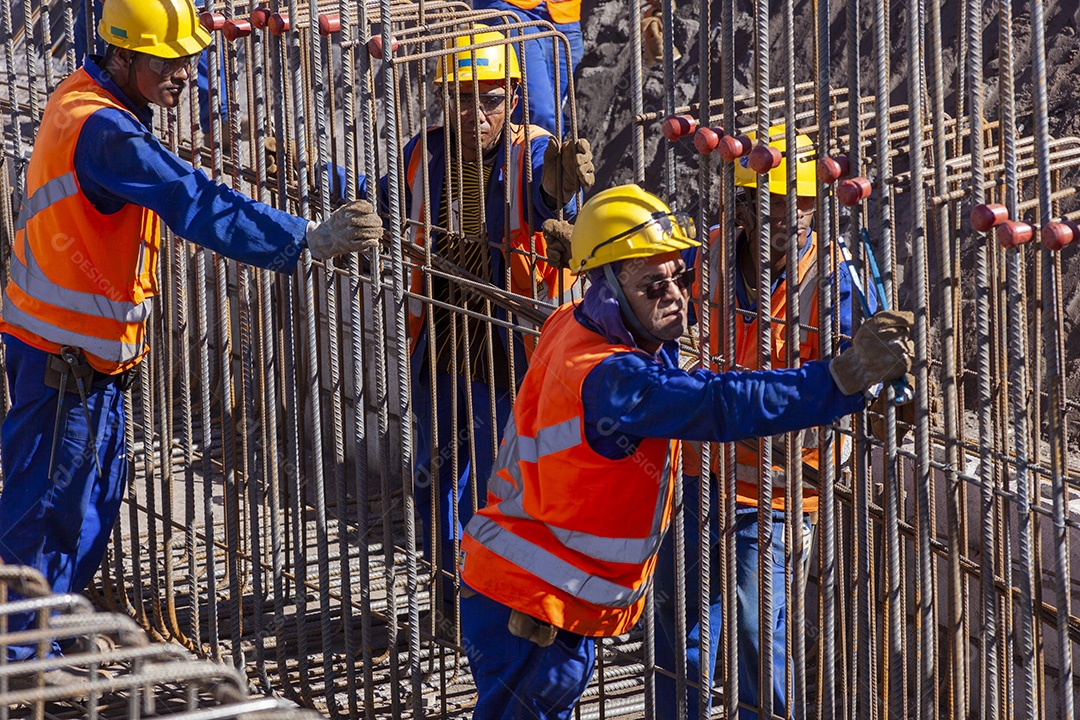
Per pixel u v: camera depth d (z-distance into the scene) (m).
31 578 2.90
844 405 3.07
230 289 7.10
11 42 5.38
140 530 6.52
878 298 3.06
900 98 6.67
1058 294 2.91
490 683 3.87
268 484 4.83
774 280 4.20
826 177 3.08
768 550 3.57
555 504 3.54
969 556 4.87
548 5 7.05
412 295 4.42
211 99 4.68
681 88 7.75
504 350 5.40
